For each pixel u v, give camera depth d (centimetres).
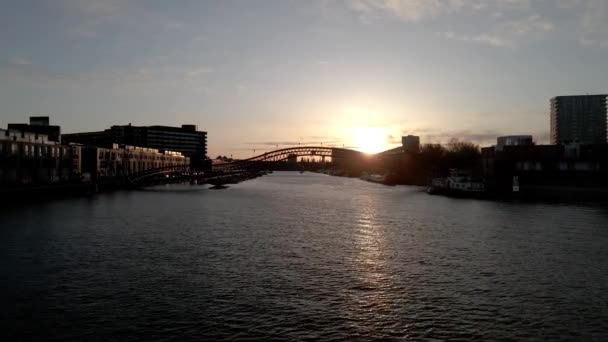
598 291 3556
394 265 4322
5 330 2764
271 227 6562
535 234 5956
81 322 2891
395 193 14062
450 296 3422
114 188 14512
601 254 4772
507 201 10538
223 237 5684
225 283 3697
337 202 10738
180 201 10612
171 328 2816
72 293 3412
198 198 11650
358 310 3128
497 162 12962
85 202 9931
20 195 9538
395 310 3136
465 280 3831
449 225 6794
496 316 3042
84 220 7000
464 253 4834
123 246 5047
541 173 12512
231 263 4344
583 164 12206
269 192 14625
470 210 8775
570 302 3309
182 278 3822
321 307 3181
